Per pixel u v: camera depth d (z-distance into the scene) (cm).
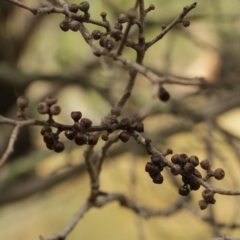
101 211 162
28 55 162
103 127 55
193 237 104
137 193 120
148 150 55
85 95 157
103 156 69
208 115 111
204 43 120
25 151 157
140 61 56
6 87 146
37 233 151
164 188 108
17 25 147
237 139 106
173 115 117
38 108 53
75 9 56
